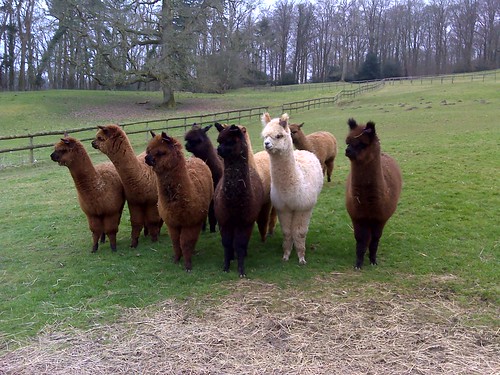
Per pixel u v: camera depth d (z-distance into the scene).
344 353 4.15
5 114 32.88
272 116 29.53
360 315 4.82
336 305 5.04
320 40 79.62
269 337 4.44
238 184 5.61
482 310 4.91
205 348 4.27
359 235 6.01
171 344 4.35
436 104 29.58
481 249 6.58
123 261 6.58
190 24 35.31
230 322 4.73
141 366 4.03
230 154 5.47
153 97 44.19
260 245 7.16
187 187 5.80
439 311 4.89
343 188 10.39
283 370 3.93
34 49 52.75
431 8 76.38
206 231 7.98
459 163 11.92
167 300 5.28
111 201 6.76
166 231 7.99
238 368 3.96
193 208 5.89
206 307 5.08
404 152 14.10
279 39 76.00
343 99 38.41
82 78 58.38
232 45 47.12
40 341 4.47
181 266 6.32
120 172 6.63
